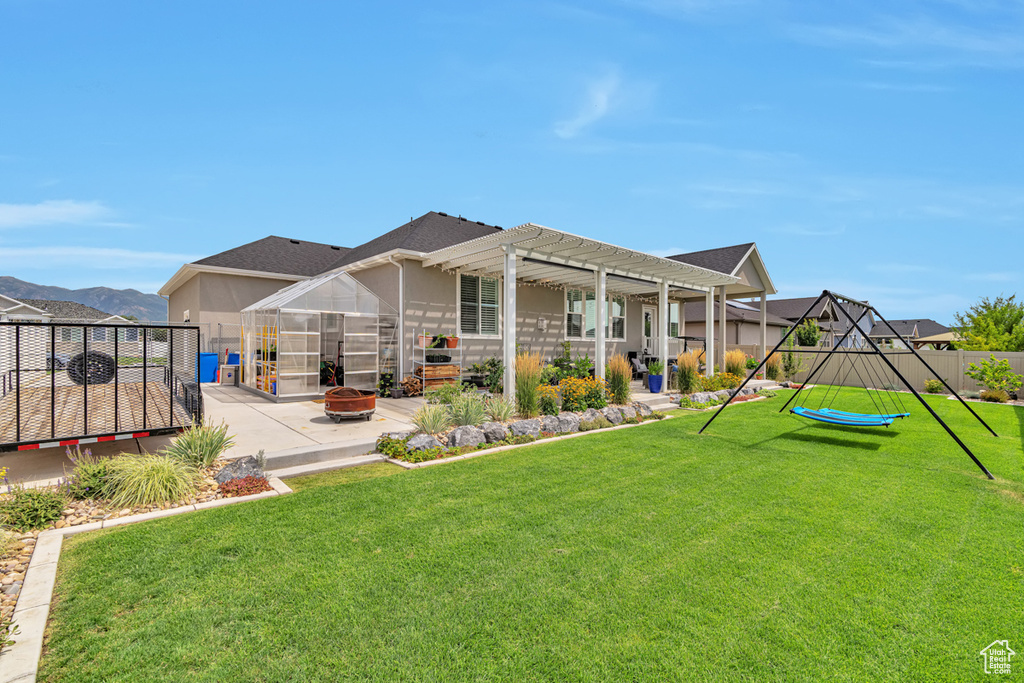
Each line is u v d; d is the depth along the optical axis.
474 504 4.62
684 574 3.29
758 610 2.86
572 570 3.33
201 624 2.68
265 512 4.37
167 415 6.30
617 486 5.22
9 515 3.83
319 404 9.96
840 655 2.46
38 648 2.43
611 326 16.39
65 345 7.36
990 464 6.33
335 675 2.29
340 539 3.80
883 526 4.17
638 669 2.34
